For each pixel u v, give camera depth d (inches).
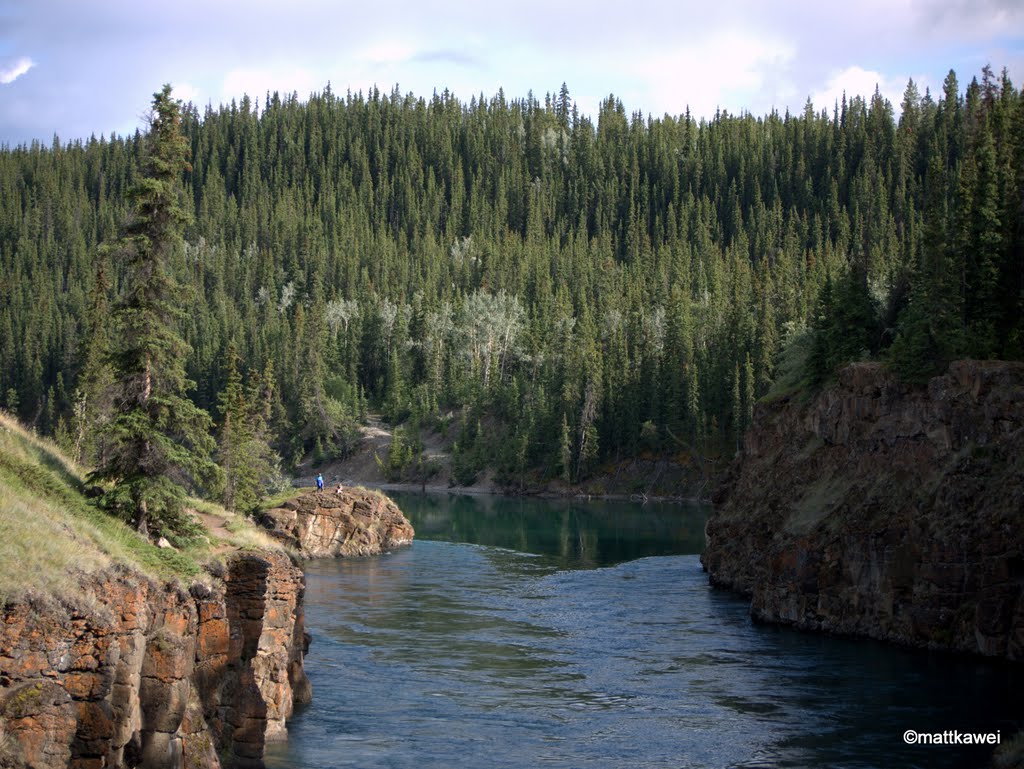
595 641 2009.1
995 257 2536.9
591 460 5861.2
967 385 2030.0
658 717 1488.7
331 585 2655.0
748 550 2566.4
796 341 3120.1
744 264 7588.6
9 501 1123.3
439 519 4532.5
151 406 1354.6
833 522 2177.7
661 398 5826.8
